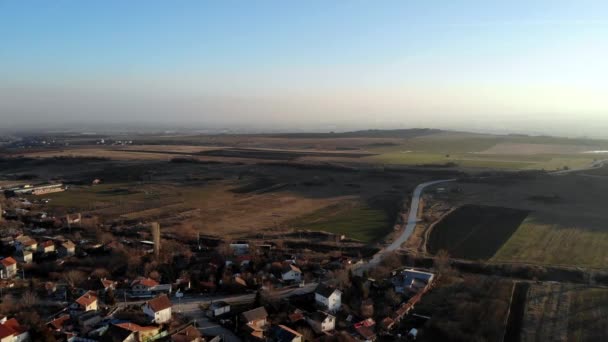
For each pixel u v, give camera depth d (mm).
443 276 97250
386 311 79938
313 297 86500
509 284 91062
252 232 135750
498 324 74125
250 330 70938
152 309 74250
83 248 115875
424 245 120312
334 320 75438
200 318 77562
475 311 78750
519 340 69625
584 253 111812
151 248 114562
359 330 72562
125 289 90125
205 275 95938
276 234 133125
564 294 85875
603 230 131000
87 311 78438
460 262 106875
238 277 93625
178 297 86938
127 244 119688
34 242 115750
